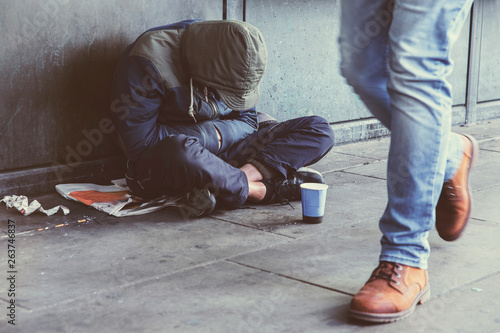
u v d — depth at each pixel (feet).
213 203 9.25
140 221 9.36
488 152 14.37
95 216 9.56
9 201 9.95
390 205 6.30
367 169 12.96
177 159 9.14
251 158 10.39
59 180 10.86
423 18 5.90
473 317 6.25
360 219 9.59
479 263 7.70
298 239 8.64
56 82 10.59
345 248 8.28
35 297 6.69
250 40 9.40
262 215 9.74
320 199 9.24
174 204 9.83
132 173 10.10
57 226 9.09
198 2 12.17
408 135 6.05
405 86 6.03
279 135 10.65
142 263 7.71
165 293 6.82
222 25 9.53
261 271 7.47
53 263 7.69
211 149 10.44
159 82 9.67
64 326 6.03
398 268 6.26
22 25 10.03
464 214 7.84
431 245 8.34
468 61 17.80
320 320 6.19
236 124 10.98
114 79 9.99
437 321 6.17
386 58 6.58
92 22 10.80
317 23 14.39
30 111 10.39
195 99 10.12
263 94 13.69
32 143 10.52
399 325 6.10
